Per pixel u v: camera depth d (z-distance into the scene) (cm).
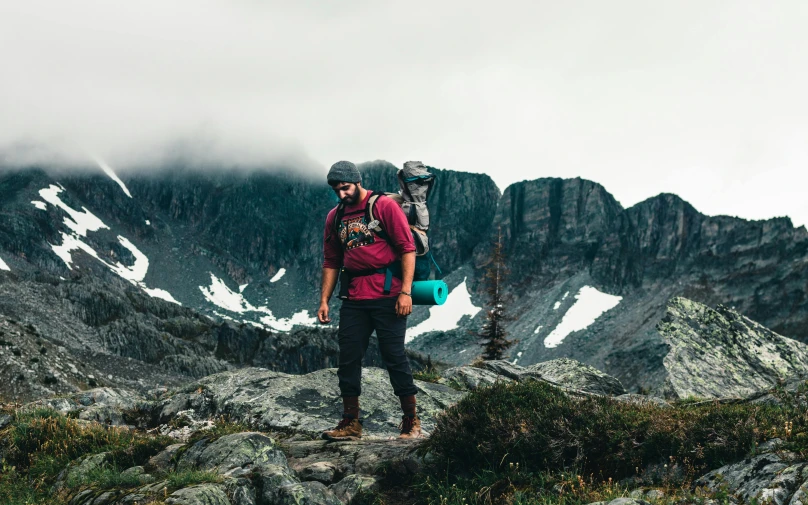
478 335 5944
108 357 11894
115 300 16988
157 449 662
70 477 603
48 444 707
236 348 17988
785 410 522
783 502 388
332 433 700
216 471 538
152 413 1010
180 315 19025
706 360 2461
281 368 17862
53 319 14912
